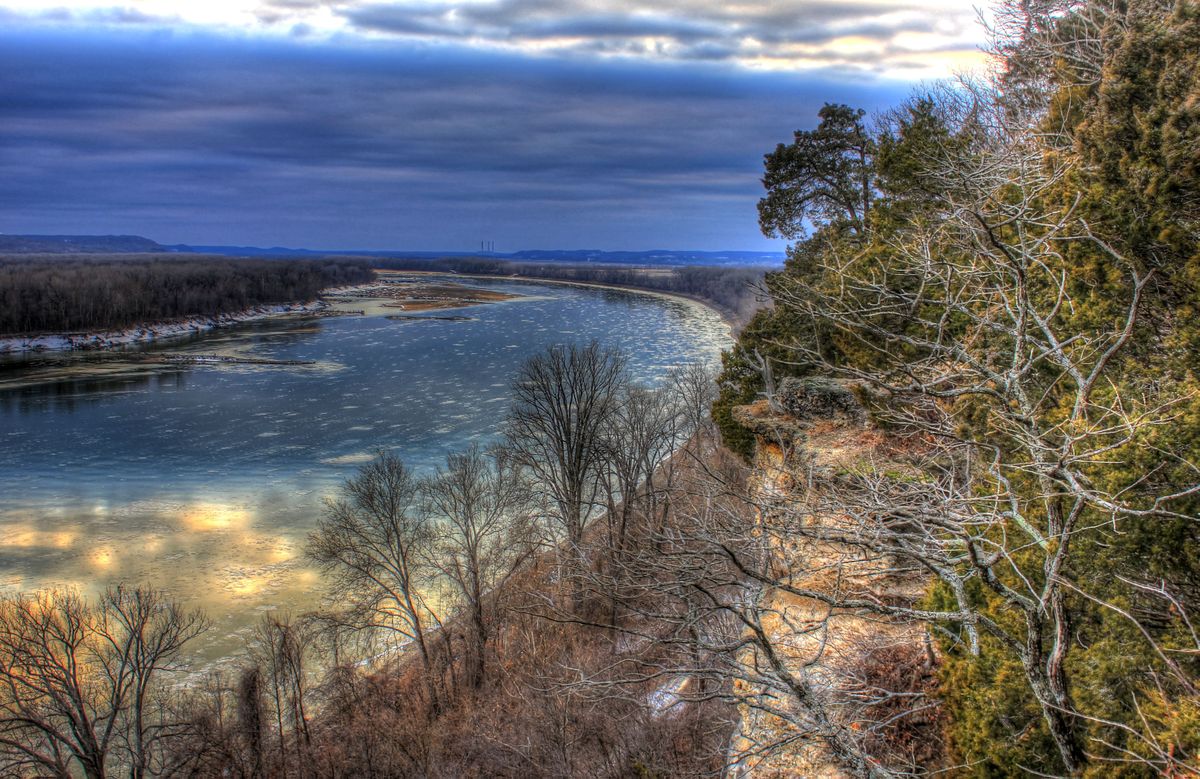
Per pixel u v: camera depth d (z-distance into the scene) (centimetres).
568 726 2097
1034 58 1981
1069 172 1240
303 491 4741
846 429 1847
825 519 1245
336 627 3119
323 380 7825
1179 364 1032
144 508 4519
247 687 2802
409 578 3488
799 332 2706
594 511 4581
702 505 1542
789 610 1491
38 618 3042
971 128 2286
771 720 1300
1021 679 966
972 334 1333
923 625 1322
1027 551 1038
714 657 1095
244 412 6544
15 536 4147
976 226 1311
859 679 1272
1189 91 1115
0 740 2372
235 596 3553
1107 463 859
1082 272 1198
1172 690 851
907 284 1697
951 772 1070
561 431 4131
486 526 3594
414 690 3073
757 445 2117
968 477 1039
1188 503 885
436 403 6719
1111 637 923
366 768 2728
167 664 3064
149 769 2562
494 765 2438
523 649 2933
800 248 3441
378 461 5175
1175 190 1101
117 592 3372
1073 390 1180
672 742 1803
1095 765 820
